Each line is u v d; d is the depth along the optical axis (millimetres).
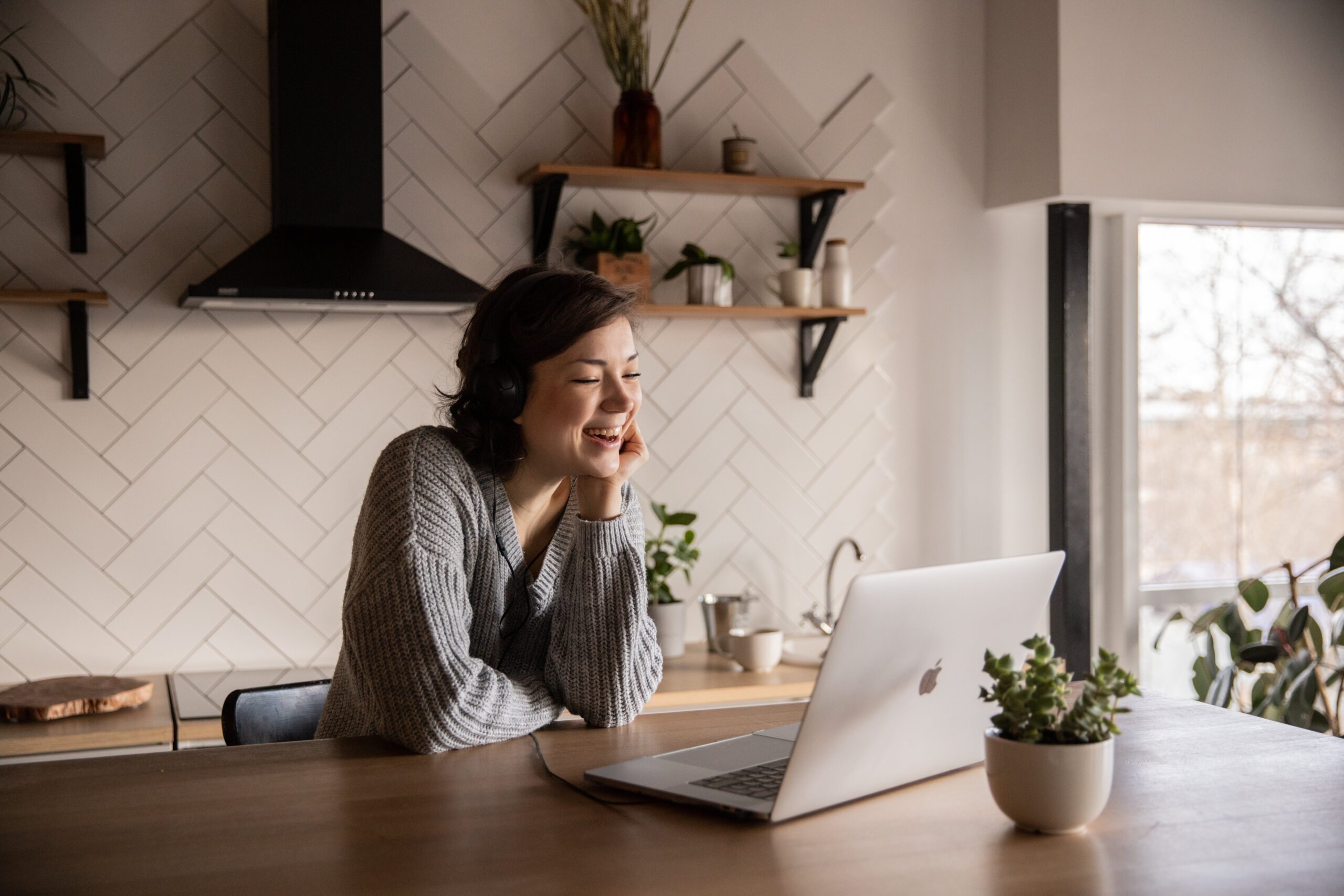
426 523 1344
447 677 1263
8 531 2627
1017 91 3289
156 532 2725
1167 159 3197
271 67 2713
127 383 2701
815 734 967
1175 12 3215
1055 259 3270
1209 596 3488
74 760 1203
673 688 2602
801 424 3258
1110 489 3426
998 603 1125
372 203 2705
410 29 2910
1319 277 3611
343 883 843
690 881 849
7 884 843
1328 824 986
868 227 3316
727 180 2959
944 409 3396
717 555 3184
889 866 883
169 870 871
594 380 1399
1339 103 3379
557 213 2996
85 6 2676
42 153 2615
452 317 2920
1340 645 3080
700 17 3170
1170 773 1140
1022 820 961
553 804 1046
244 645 2787
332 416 2842
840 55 3303
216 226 2760
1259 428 3551
